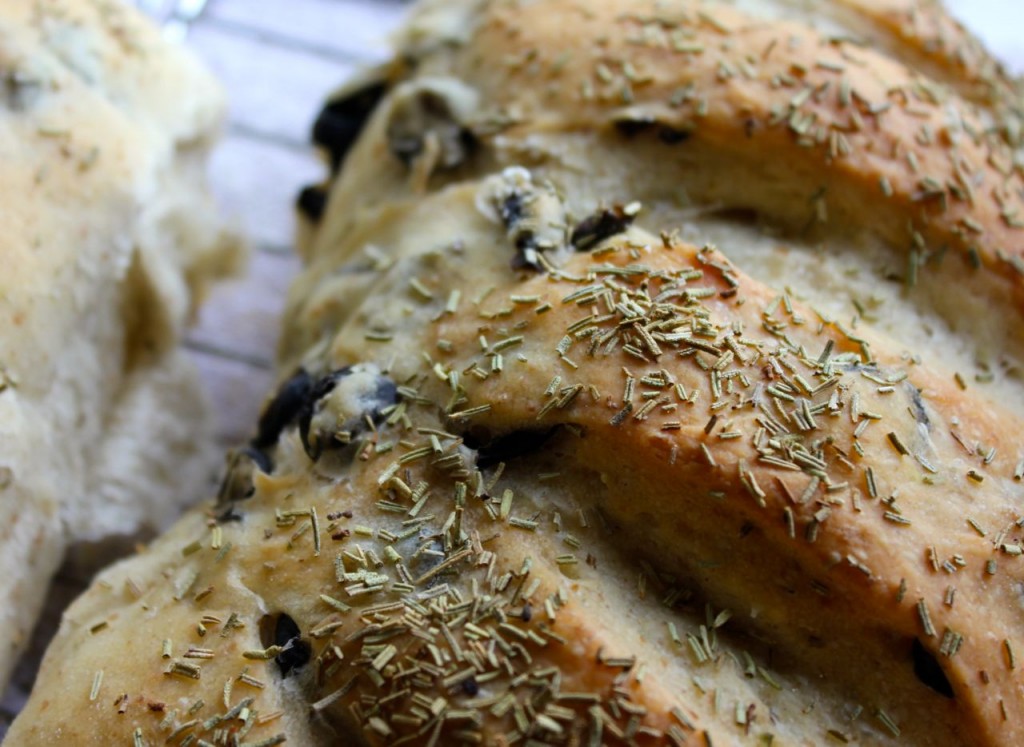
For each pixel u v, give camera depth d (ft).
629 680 0.81
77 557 1.10
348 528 0.87
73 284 1.01
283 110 1.31
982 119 1.01
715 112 0.95
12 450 0.97
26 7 1.05
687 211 0.96
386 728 0.82
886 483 0.84
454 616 0.83
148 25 1.12
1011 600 0.84
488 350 0.89
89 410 1.07
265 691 0.85
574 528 0.86
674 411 0.85
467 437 0.88
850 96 0.95
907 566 0.83
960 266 0.94
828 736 0.83
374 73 1.10
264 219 1.27
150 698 0.86
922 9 1.07
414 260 0.94
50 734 0.87
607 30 1.00
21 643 1.02
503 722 0.81
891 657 0.84
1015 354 0.94
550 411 0.86
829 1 1.05
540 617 0.83
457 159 1.00
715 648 0.84
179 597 0.89
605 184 0.97
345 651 0.84
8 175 0.99
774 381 0.86
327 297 0.98
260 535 0.89
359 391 0.90
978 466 0.86
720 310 0.88
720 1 1.03
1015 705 0.83
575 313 0.88
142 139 1.05
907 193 0.94
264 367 1.21
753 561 0.85
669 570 0.86
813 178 0.95
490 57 1.03
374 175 1.04
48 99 1.02
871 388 0.86
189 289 1.19
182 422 1.15
